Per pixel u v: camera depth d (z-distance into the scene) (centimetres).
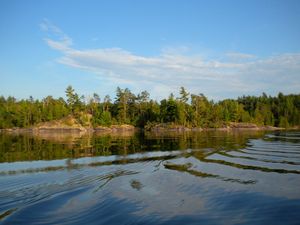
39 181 1852
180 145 4409
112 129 14375
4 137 7756
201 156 3064
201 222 1148
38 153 3462
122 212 1257
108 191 1603
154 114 14738
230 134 8081
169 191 1603
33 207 1326
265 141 5038
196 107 14088
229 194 1534
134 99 15925
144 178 1955
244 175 2038
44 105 16288
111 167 2402
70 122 14650
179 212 1256
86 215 1225
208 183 1791
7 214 1238
